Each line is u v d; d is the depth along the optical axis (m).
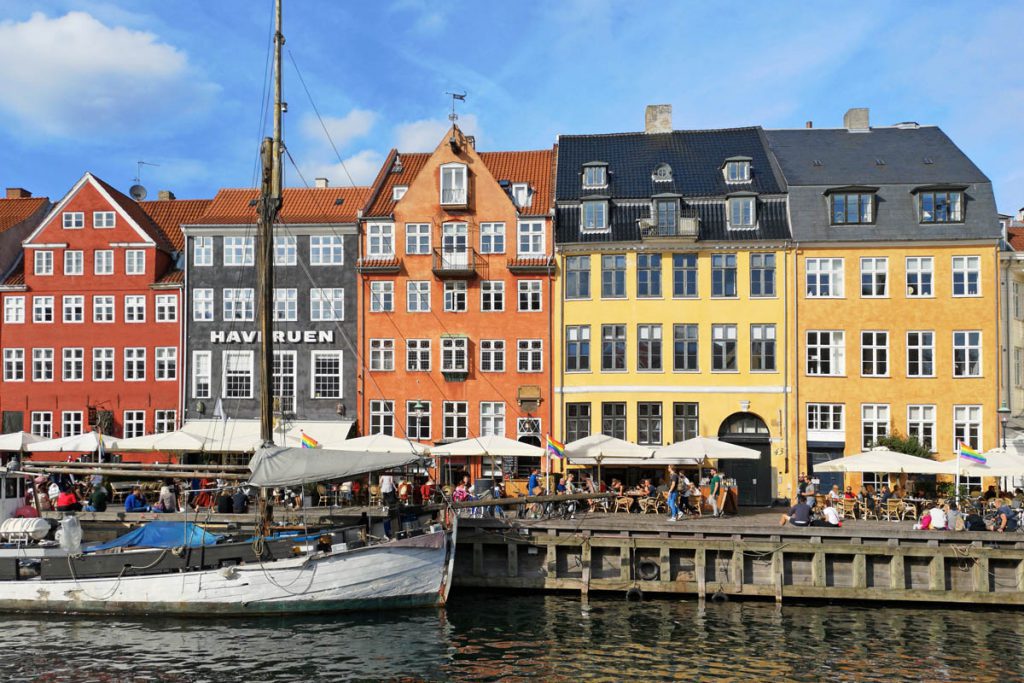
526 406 38.19
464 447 30.08
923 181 38.12
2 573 21.80
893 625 21.39
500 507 28.33
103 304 40.84
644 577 24.66
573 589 24.86
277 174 24.81
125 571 21.44
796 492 36.34
